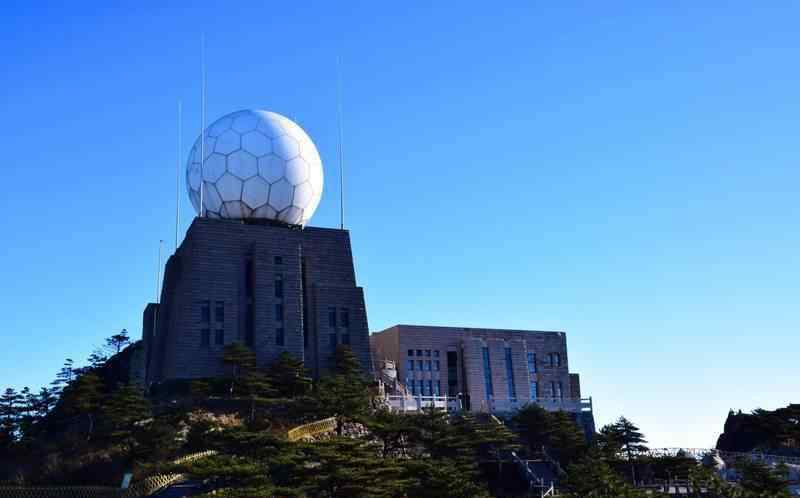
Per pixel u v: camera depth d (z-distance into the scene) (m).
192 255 105.00
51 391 97.62
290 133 115.19
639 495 78.31
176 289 107.75
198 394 91.62
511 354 128.00
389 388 115.06
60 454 78.56
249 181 110.88
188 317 102.06
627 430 97.00
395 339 123.62
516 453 96.94
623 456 97.12
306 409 87.12
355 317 111.19
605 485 79.81
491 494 85.00
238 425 78.12
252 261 108.12
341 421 85.88
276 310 106.56
